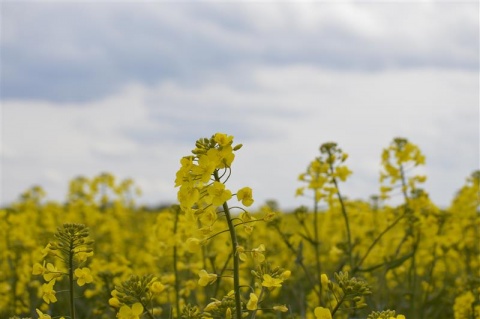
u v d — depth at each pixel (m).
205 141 0.97
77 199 2.63
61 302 1.67
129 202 3.20
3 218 1.91
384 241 1.94
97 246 2.08
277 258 1.91
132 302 0.98
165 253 1.46
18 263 1.77
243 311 1.00
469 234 2.00
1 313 1.67
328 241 2.25
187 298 1.55
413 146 1.64
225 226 1.81
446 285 1.87
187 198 0.96
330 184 1.53
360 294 0.96
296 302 1.74
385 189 1.64
